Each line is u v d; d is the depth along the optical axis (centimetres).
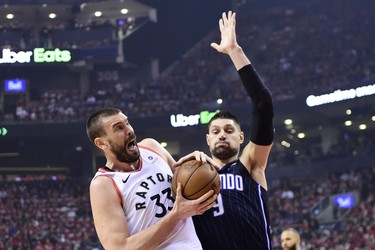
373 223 3403
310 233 3416
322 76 4238
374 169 3884
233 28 593
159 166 525
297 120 4334
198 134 4534
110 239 483
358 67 4172
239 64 579
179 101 4406
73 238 3606
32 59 4419
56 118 4328
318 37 4641
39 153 4556
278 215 3703
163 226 468
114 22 4866
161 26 4769
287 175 4134
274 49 4647
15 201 3931
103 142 516
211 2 4903
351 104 4041
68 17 4847
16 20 4806
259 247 578
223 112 616
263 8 4981
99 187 502
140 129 4359
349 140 4294
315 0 4938
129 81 4722
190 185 471
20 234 3634
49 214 3847
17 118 4291
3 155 4538
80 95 4491
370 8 4725
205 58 4784
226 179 591
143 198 502
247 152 596
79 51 4491
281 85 4294
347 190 3778
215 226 577
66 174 4644
